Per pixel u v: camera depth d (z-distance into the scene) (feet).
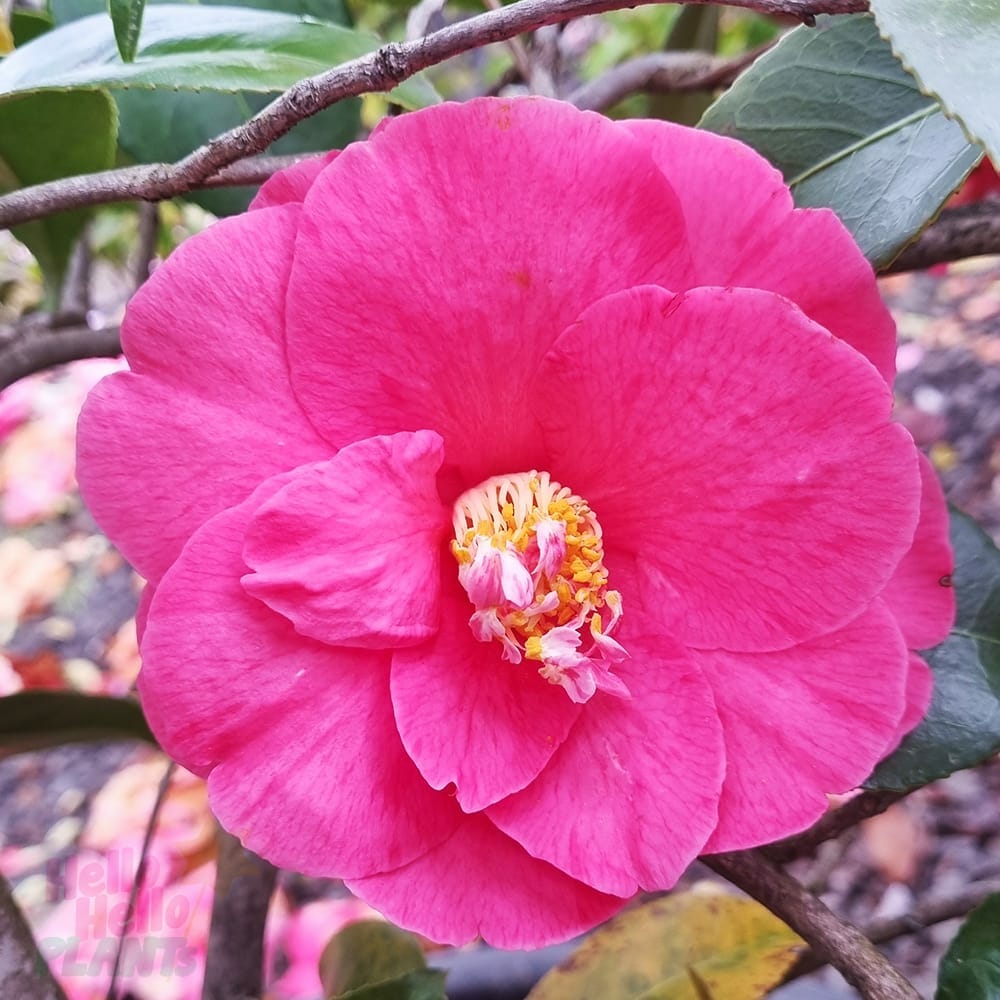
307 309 0.38
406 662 0.41
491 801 0.41
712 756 0.42
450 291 0.39
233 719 0.39
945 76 0.31
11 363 0.66
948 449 1.91
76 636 1.95
